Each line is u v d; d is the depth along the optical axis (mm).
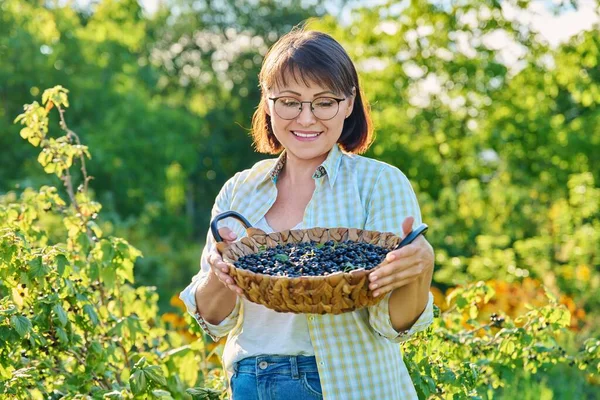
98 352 3717
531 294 7836
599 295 8961
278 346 2652
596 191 11375
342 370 2605
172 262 16953
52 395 3762
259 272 2504
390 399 2666
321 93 2680
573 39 11789
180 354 3963
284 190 2885
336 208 2756
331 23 13961
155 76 25375
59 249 3627
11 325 3420
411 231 2383
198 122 26141
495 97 13117
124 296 4105
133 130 21047
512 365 4102
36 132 4168
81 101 20016
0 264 3545
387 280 2336
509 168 13242
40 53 19203
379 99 13523
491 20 12391
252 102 36812
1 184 18250
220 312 2799
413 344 3732
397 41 13164
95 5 23328
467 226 12828
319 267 2480
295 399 2623
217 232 2680
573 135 12594
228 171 36812
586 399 6371
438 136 13812
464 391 3711
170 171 23672
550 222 11570
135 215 20984
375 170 2789
